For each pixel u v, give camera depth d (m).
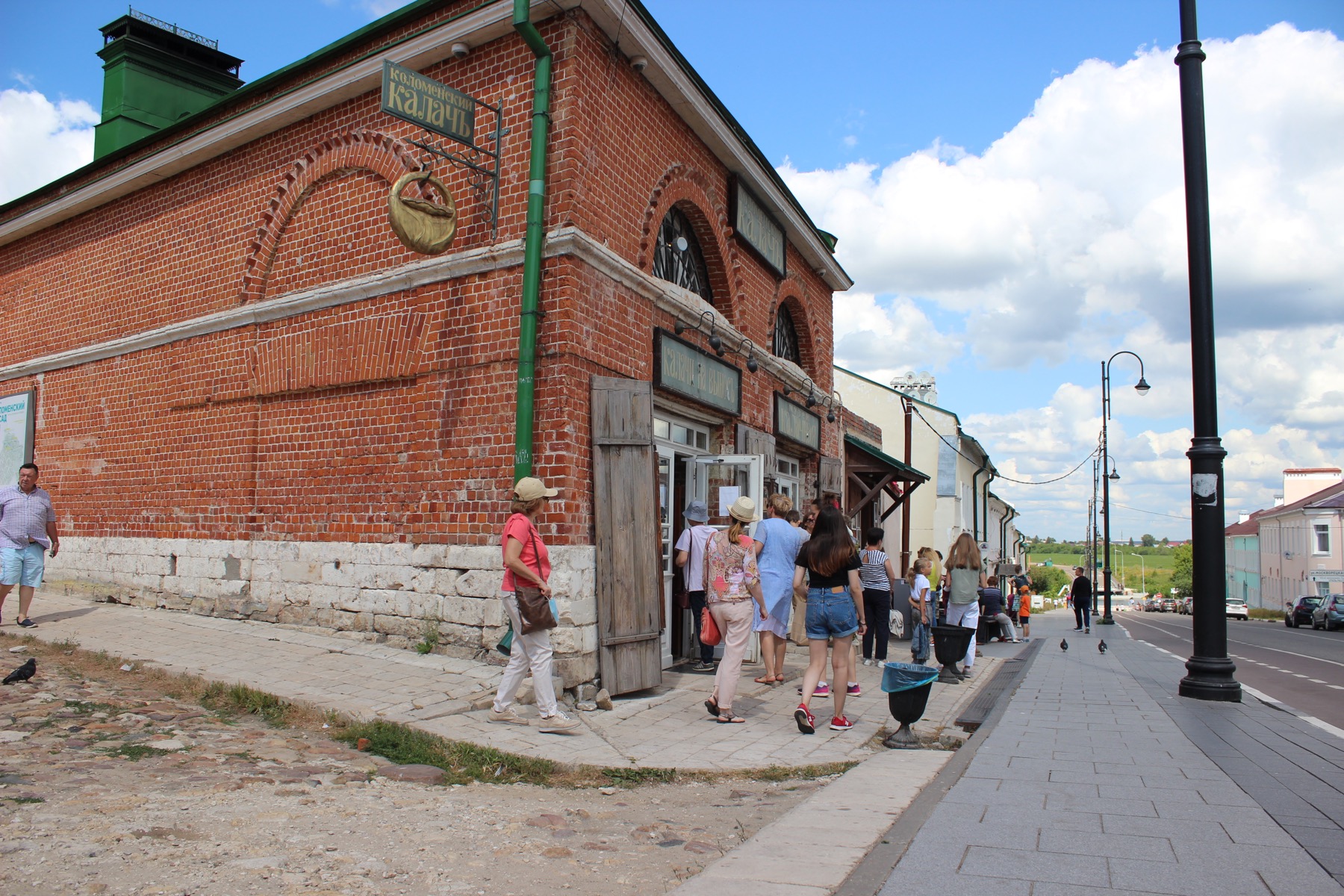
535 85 7.68
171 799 4.36
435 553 8.09
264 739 5.73
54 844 3.63
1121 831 3.90
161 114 14.47
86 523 11.77
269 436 9.65
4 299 13.62
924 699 6.25
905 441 25.73
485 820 4.45
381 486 8.62
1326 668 15.41
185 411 10.55
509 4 7.75
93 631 8.92
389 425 8.62
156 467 10.84
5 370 13.20
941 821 4.05
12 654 7.88
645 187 8.87
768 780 5.54
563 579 7.27
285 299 9.39
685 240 10.56
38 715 5.80
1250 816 4.15
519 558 6.27
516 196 7.89
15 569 9.00
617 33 8.13
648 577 7.98
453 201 7.84
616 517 7.73
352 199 9.20
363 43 9.03
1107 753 5.64
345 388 9.02
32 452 12.75
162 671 7.18
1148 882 3.26
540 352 7.57
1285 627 39.16
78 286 12.31
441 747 5.64
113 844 3.69
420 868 3.73
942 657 9.88
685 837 4.34
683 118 9.68
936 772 5.32
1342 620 35.28
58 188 12.32
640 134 8.79
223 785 4.66
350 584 8.72
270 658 7.71
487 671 7.38
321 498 9.09
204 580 10.04
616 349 8.20
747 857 3.63
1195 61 9.02
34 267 13.08
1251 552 71.12
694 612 9.17
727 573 7.03
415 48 8.38
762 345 12.27
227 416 10.06
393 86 7.24
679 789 5.29
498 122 8.05
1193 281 8.94
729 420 10.67
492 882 3.63
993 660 13.32
